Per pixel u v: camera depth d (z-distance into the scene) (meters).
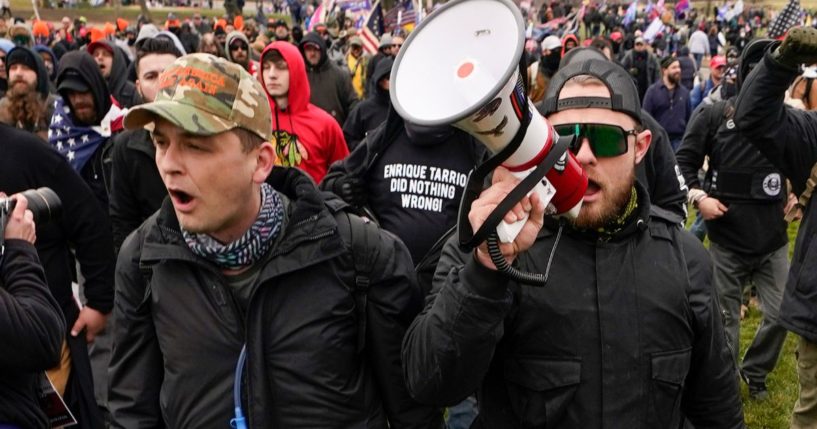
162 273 1.73
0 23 12.11
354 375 1.75
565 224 1.77
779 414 4.14
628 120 1.78
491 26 1.24
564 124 1.77
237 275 1.70
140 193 3.51
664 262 1.80
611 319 1.73
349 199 3.43
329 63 7.31
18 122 4.16
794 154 2.71
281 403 1.68
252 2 47.03
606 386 1.71
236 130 1.59
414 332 1.64
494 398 1.85
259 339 1.66
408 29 16.03
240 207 1.63
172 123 1.48
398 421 1.84
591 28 31.92
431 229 3.34
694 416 1.93
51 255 2.95
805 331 2.80
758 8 38.28
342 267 1.73
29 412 1.96
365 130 5.40
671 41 26.84
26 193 2.14
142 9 34.09
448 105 1.22
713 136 4.15
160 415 1.82
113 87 5.86
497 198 1.33
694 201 4.21
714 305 1.84
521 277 1.40
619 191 1.76
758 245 4.04
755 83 2.55
